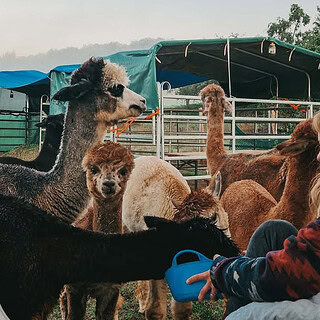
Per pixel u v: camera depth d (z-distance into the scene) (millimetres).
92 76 5168
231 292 2205
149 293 4270
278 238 2605
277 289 1971
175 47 9805
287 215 4270
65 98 5078
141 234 2912
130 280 2916
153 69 8734
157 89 8656
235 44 10555
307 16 24641
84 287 3668
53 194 4871
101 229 4172
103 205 4160
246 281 2076
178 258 2791
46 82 17078
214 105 7012
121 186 4109
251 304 2113
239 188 5164
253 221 4723
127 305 5387
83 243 2912
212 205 3953
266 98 14234
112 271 2885
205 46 10211
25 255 2893
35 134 20031
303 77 13094
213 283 2328
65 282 2945
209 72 13172
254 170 5855
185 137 8961
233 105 9367
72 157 5023
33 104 20391
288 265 1933
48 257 2908
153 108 8680
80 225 4938
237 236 4844
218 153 6926
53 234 2939
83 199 4953
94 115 5180
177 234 2873
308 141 4082
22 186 4758
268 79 13633
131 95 5363
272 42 10828
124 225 5328
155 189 4945
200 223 2910
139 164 5234
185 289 2621
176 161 12633
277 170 5645
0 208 2971
